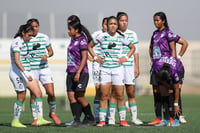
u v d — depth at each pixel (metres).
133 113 44.22
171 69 39.50
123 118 40.66
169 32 42.00
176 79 39.50
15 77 39.97
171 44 42.00
